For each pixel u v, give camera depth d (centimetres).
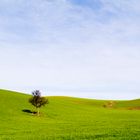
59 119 8438
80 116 9300
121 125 5925
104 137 3806
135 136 3716
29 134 4925
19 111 9356
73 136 4075
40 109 10138
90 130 5053
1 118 7994
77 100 16562
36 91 9644
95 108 12469
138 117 9219
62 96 17975
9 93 11975
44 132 5191
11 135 4822
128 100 16625
